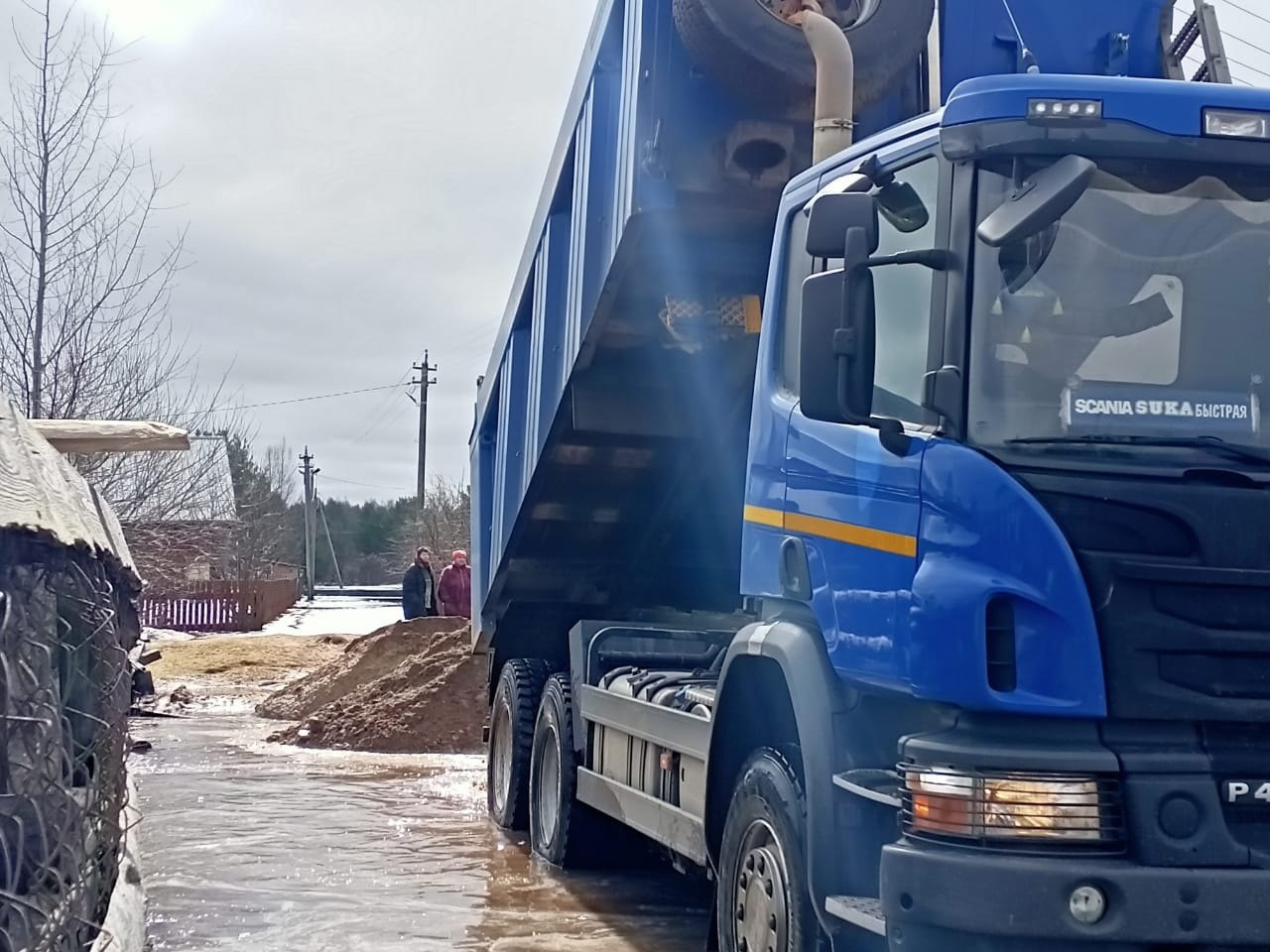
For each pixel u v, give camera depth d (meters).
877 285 4.94
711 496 8.68
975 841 4.02
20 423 4.41
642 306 7.41
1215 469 4.27
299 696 18.23
